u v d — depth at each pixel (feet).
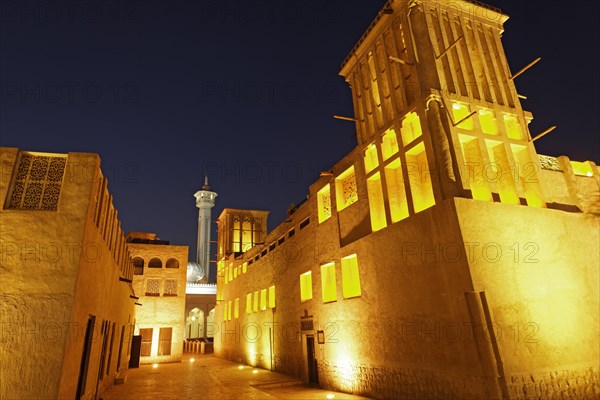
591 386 31.35
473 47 44.78
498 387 27.76
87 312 27.53
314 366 55.16
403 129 41.55
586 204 41.88
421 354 34.17
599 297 35.88
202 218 200.13
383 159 43.75
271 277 74.90
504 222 33.88
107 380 43.73
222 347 106.01
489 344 28.84
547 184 40.60
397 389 36.78
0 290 23.08
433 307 33.40
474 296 29.94
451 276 31.94
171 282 101.40
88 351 29.58
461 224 31.99
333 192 53.11
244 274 93.04
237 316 95.35
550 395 29.19
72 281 24.00
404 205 41.50
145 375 68.23
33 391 21.58
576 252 36.47
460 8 45.03
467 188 35.01
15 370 21.83
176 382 58.80
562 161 42.91
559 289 33.86
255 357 79.46
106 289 36.47
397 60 41.14
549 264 34.35
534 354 30.09
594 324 34.27
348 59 53.01
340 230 50.26
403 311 36.91
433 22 42.86
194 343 132.36
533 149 41.29
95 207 29.01
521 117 42.55
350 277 48.21
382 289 40.19
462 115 40.42
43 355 22.34
